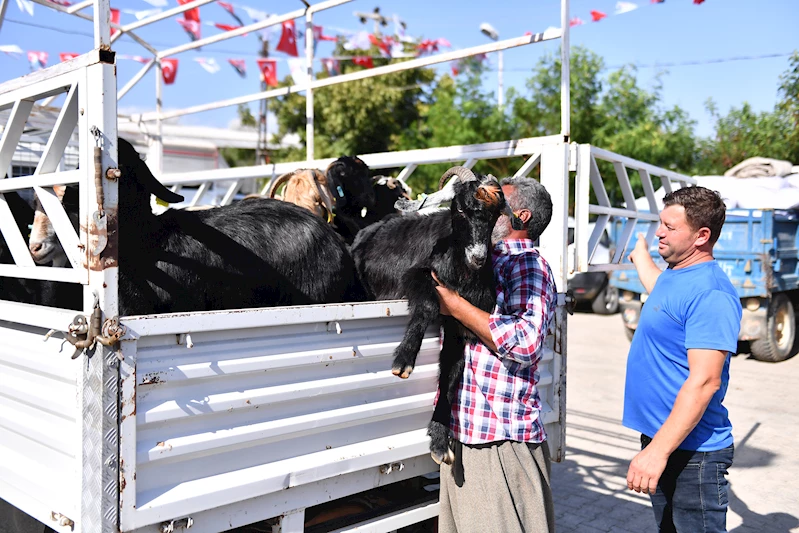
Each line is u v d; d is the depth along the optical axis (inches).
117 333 77.5
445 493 118.0
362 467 106.0
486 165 688.4
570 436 265.0
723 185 445.4
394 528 115.6
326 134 805.2
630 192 181.2
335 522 110.4
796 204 409.1
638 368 124.6
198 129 756.0
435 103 789.9
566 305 149.1
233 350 90.4
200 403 86.4
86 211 80.4
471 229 115.0
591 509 199.0
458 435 113.9
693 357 110.5
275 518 99.1
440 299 110.4
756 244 399.5
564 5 153.3
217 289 122.0
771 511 196.2
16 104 99.4
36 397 90.7
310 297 135.9
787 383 360.5
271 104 855.7
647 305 124.6
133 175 112.7
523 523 111.3
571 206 657.6
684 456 116.4
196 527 87.7
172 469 85.6
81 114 82.4
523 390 113.3
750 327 407.8
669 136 732.0
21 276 97.0
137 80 274.7
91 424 79.0
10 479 97.7
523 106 737.6
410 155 190.9
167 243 117.0
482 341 111.5
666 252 122.8
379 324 112.4
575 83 729.0
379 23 344.5
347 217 187.9
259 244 129.6
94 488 78.7
